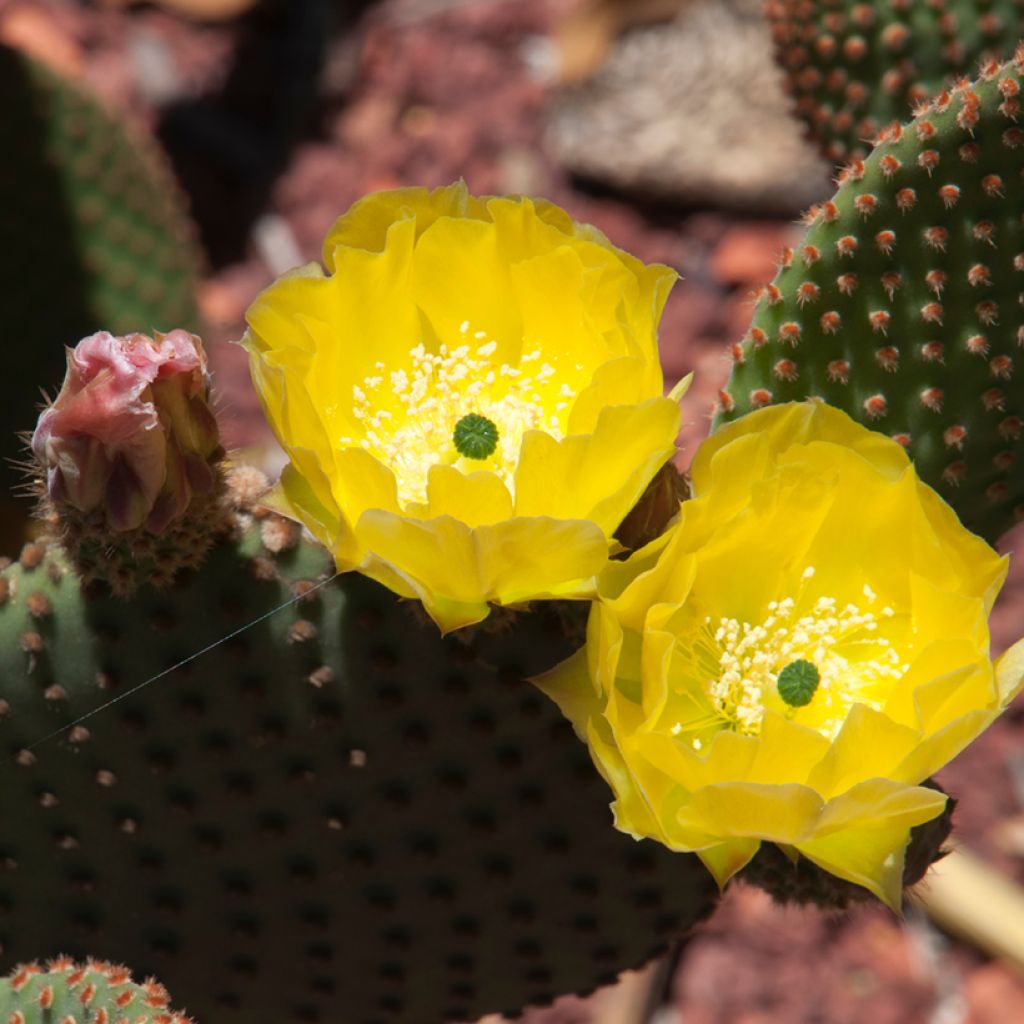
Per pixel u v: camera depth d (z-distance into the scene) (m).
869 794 0.62
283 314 0.64
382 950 0.71
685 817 0.62
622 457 0.63
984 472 0.69
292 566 0.67
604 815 0.69
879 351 0.68
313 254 1.36
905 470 0.64
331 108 1.43
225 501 0.67
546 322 0.66
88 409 0.64
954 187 0.67
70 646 0.68
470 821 0.69
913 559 0.64
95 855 0.70
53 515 0.67
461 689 0.67
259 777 0.69
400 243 0.65
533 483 0.63
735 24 1.35
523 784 0.69
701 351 1.31
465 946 0.71
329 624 0.67
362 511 0.63
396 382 0.66
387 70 1.44
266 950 0.71
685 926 0.71
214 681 0.68
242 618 0.67
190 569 0.67
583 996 0.73
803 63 0.79
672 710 0.65
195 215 1.36
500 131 1.41
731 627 0.65
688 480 0.67
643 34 1.37
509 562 0.62
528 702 0.68
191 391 0.65
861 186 0.67
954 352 0.68
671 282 0.64
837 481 0.64
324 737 0.68
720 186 1.33
